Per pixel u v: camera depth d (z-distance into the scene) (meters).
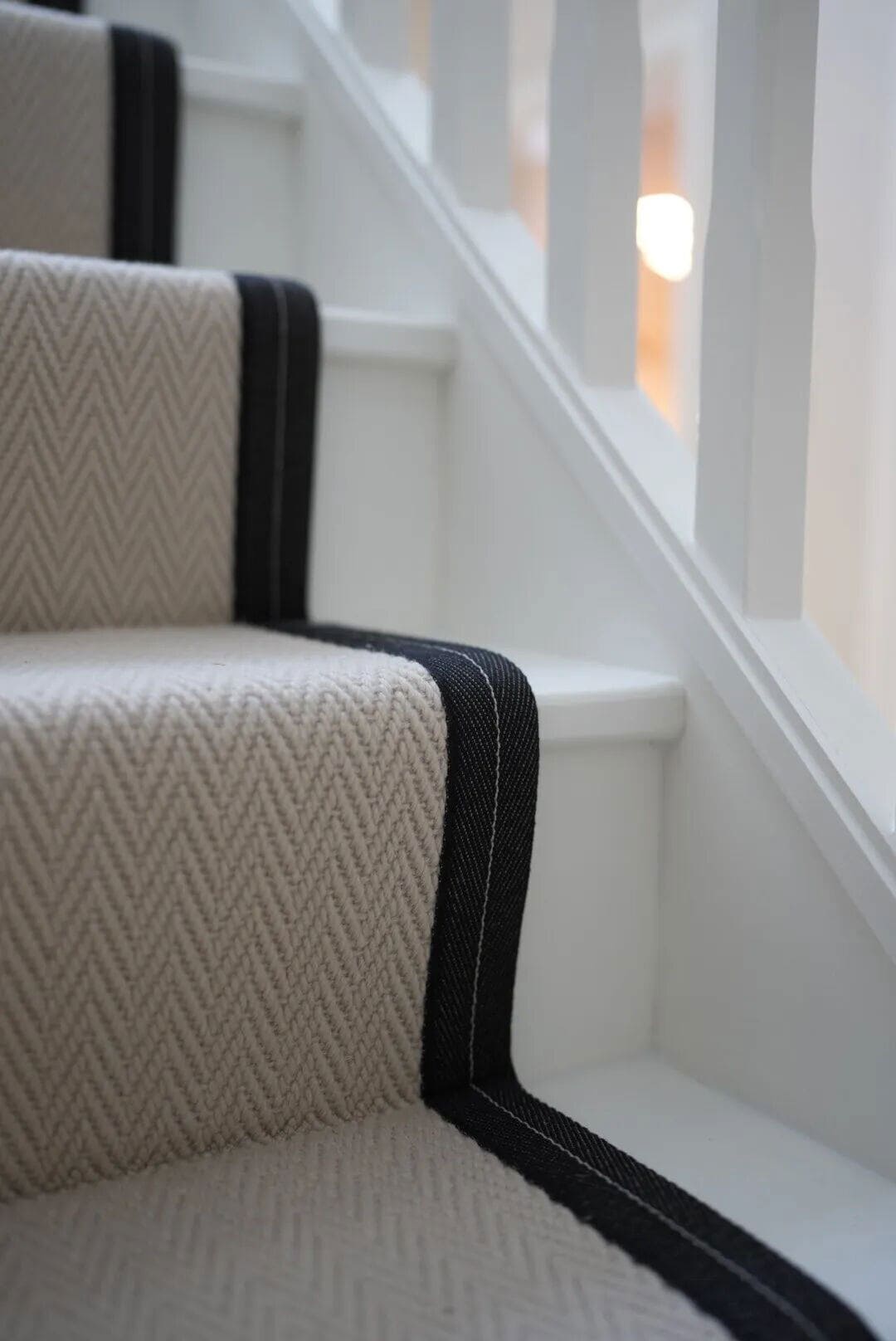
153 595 0.96
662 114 1.70
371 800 0.67
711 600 0.81
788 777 0.74
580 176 0.94
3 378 0.87
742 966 0.79
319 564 1.08
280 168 1.38
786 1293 0.53
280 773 0.63
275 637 0.89
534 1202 0.60
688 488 0.89
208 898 0.62
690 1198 0.61
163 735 0.60
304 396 1.00
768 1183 0.68
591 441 0.92
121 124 1.21
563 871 0.81
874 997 0.70
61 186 1.20
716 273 0.80
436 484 1.13
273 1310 0.51
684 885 0.84
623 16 0.92
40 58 1.17
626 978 0.85
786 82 0.76
